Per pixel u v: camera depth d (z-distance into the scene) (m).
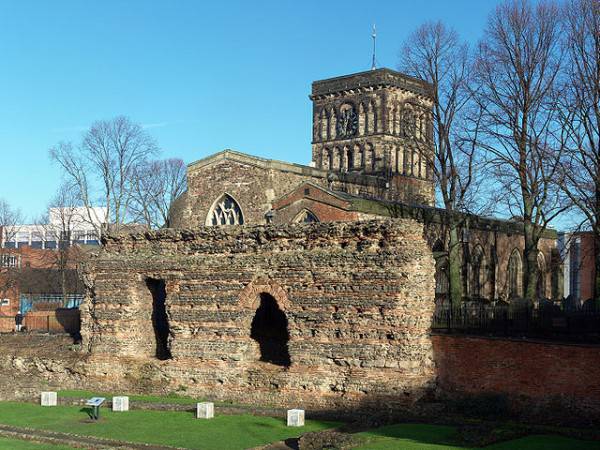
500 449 27.00
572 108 50.00
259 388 37.53
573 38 51.00
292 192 68.38
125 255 42.94
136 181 101.69
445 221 67.38
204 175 79.25
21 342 49.03
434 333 35.19
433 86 59.03
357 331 35.16
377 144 112.12
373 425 31.95
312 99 119.56
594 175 48.34
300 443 27.81
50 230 126.19
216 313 39.28
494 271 73.19
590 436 29.03
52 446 29.23
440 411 33.19
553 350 31.64
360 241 35.91
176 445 28.77
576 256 89.44
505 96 54.50
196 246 40.56
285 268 37.38
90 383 42.66
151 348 43.41
